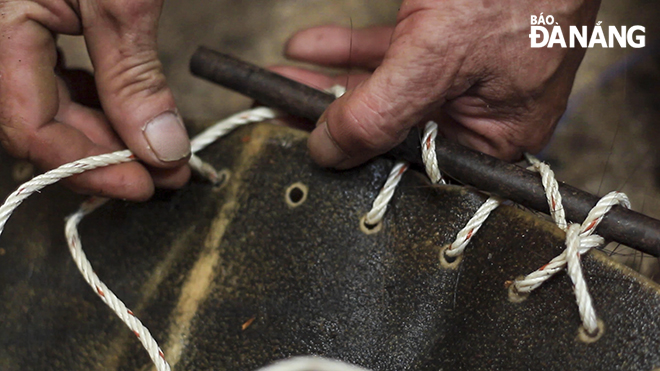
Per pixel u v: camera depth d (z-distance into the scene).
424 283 0.62
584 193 0.60
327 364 0.40
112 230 0.73
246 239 0.69
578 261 0.53
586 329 0.51
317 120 0.73
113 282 0.71
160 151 0.66
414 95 0.62
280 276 0.67
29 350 0.68
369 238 0.66
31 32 0.64
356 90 0.64
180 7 1.36
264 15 1.36
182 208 0.73
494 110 0.74
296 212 0.69
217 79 0.81
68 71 0.78
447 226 0.63
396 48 0.63
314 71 1.04
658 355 0.49
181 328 0.67
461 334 0.58
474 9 0.62
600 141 1.14
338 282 0.65
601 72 1.20
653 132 1.13
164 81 0.68
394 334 0.62
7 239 0.73
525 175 0.62
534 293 0.55
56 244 0.72
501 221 0.61
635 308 0.51
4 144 0.66
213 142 0.76
